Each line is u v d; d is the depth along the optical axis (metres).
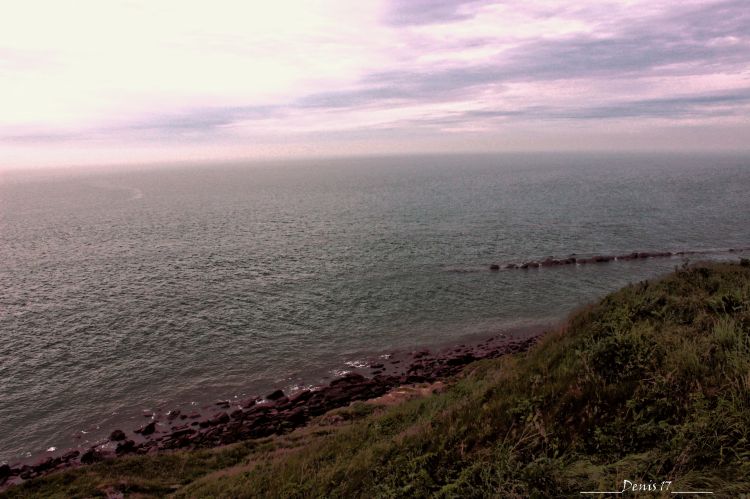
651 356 9.67
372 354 47.12
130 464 23.89
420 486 8.44
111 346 49.25
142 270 79.94
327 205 185.38
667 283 16.39
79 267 82.44
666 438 6.98
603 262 79.12
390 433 14.91
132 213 166.00
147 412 37.00
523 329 52.31
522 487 6.82
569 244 94.06
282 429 32.06
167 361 46.00
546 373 11.09
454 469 8.50
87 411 37.31
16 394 39.72
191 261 86.44
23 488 21.78
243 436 31.59
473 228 116.69
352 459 12.61
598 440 7.55
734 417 6.61
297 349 48.53
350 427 19.64
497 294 64.12
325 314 58.12
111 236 115.50
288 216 151.75
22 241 109.50
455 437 9.77
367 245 98.81
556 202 167.25
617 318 13.55
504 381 11.98
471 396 12.88
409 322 55.25
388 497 8.77
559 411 8.84
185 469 22.94
